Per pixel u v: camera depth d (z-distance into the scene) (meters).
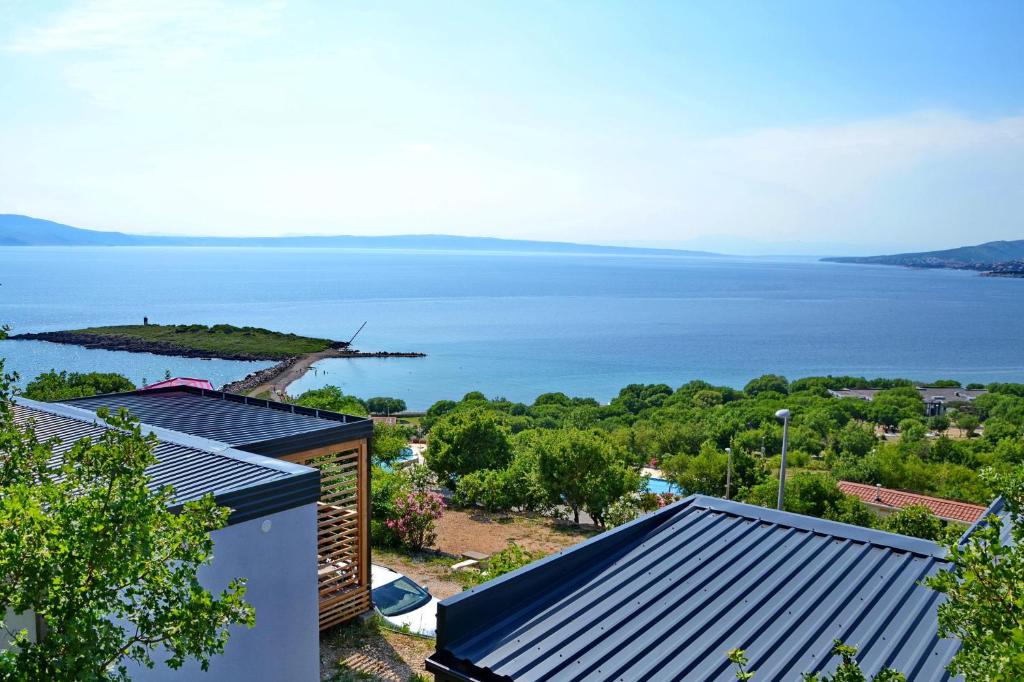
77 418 11.08
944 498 28.48
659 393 80.25
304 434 9.98
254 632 7.70
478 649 5.37
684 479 27.81
